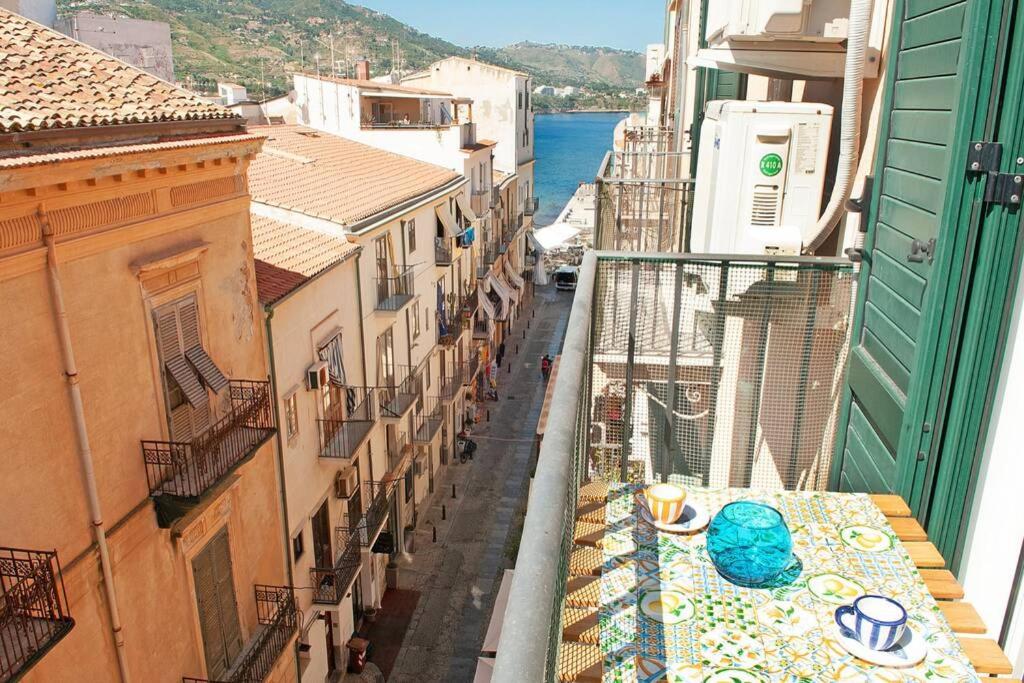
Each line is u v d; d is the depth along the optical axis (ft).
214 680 38.91
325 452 52.70
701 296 16.14
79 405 28.32
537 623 3.76
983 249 9.99
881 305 12.54
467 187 106.32
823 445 15.28
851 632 8.80
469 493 90.94
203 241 36.45
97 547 29.78
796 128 17.57
